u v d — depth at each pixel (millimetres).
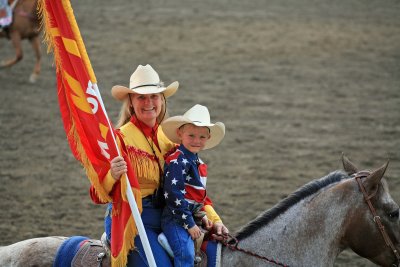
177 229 10297
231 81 35875
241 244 10727
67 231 18797
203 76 36594
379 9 52969
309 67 38500
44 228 18969
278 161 25156
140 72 10789
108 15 49375
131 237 10203
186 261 10156
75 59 10672
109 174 10195
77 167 24469
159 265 10273
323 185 11000
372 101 33000
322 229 10719
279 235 10719
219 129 10664
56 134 28047
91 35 43969
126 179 10086
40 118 29875
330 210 10750
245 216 19859
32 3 33688
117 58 39281
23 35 34281
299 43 43094
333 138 27828
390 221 10594
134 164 10492
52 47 11062
